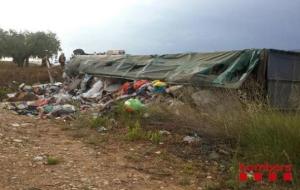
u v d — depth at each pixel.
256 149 6.79
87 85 17.12
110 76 15.83
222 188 5.72
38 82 22.00
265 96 10.27
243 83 10.12
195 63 12.16
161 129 8.66
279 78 10.59
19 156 6.70
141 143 7.91
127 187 5.57
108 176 5.98
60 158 6.72
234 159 6.61
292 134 6.60
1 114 10.64
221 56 11.57
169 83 12.21
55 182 5.59
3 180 5.55
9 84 20.34
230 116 8.02
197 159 7.03
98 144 7.81
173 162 6.85
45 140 7.98
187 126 8.62
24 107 11.98
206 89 10.80
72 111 11.08
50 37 47.03
